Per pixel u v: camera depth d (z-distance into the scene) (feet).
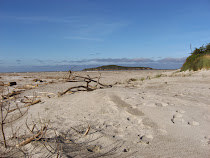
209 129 7.58
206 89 17.40
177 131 7.61
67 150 6.05
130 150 6.27
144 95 12.74
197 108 9.88
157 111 9.48
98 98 12.05
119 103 10.93
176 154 5.95
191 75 34.37
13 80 39.45
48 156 5.53
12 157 5.59
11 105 13.91
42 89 22.58
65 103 12.37
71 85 27.14
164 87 20.33
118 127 8.28
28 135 7.52
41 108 11.93
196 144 6.58
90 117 9.59
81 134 7.69
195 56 44.47
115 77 45.01
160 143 6.73
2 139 7.23
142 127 8.10
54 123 9.07
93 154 5.97
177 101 11.18
